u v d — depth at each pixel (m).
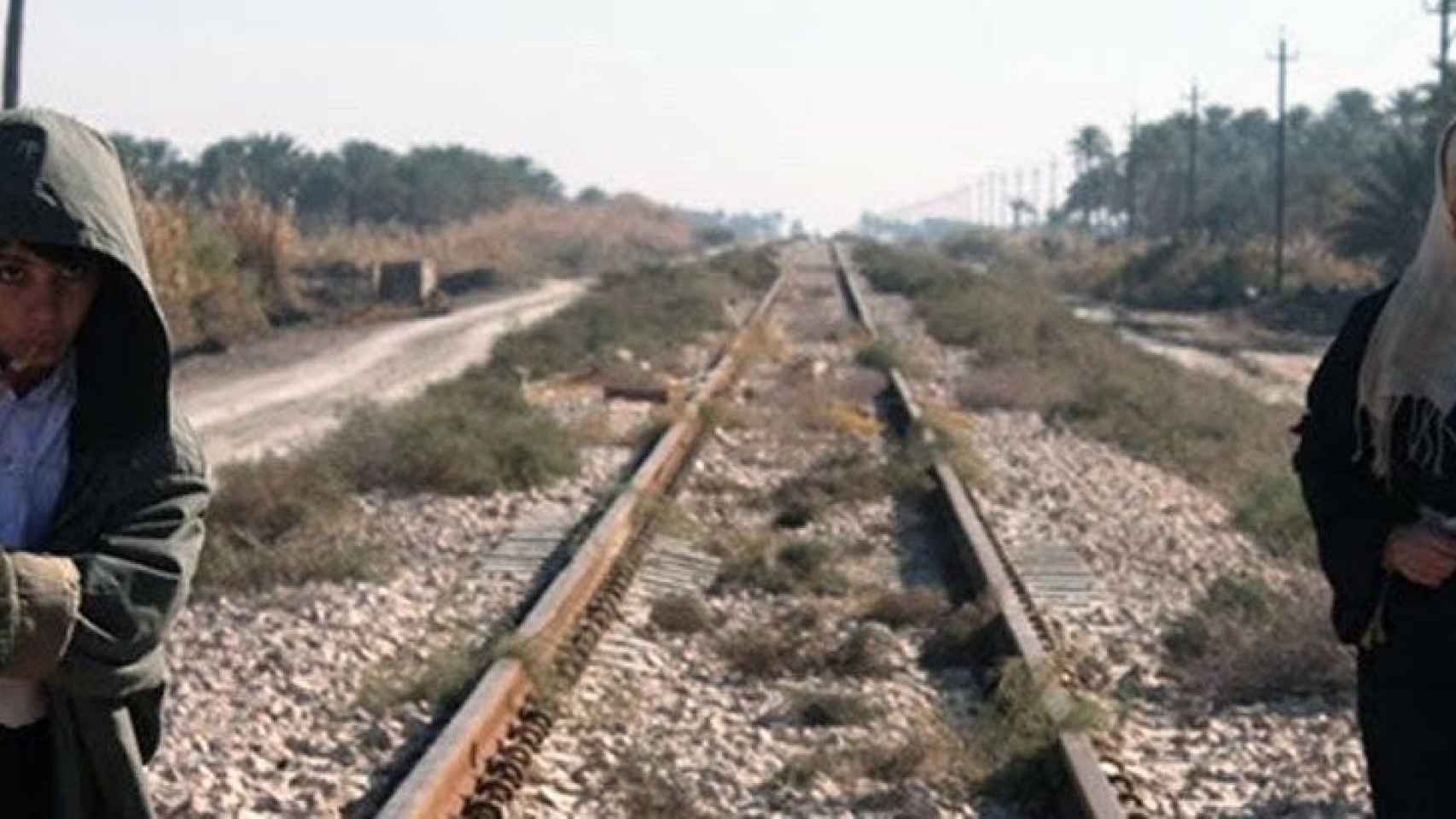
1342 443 5.34
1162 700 12.64
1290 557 18.69
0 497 4.11
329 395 34.59
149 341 4.09
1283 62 90.94
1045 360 41.62
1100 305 96.62
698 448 26.00
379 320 55.16
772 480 23.25
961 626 13.88
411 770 9.95
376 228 114.44
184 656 13.23
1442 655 5.18
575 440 24.94
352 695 12.13
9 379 4.14
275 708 11.82
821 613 15.24
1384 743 5.27
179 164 145.12
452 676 12.01
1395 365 5.16
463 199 162.38
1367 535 5.23
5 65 33.06
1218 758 11.17
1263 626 13.55
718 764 11.02
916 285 71.69
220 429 28.92
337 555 16.23
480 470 21.41
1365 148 155.62
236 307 45.66
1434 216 5.07
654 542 18.27
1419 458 5.17
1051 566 17.56
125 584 3.96
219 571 15.72
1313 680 12.67
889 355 40.62
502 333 49.09
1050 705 11.20
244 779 10.19
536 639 12.28
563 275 95.56
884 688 13.02
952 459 22.92
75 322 4.09
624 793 10.30
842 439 27.34
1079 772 9.95
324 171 157.25
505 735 11.14
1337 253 84.50
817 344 47.06
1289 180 145.12
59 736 4.04
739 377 37.28
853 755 10.92
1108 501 22.45
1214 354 62.97
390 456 21.66
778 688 13.02
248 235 55.44
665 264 89.00
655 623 14.73
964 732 11.50
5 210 3.90
